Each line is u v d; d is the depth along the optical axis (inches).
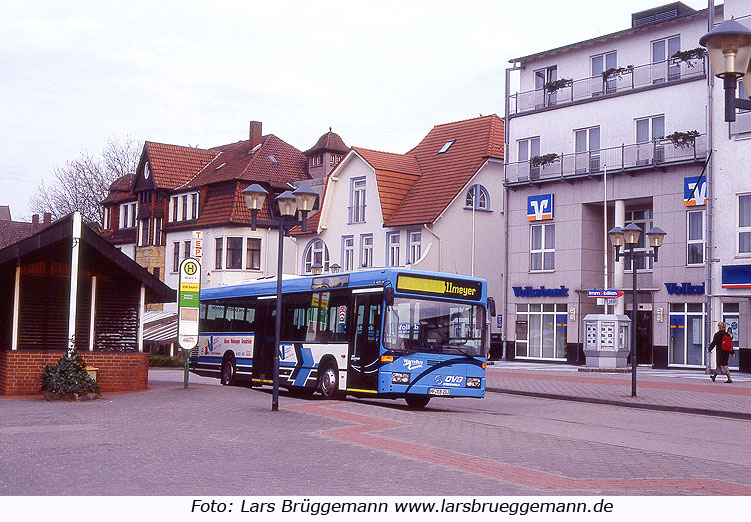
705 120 1590.8
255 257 2425.0
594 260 1815.9
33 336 852.6
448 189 2041.1
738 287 1427.2
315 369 874.8
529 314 1892.2
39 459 425.1
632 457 479.8
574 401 968.3
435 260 1991.9
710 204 1473.9
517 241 1923.0
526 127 1913.1
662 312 1658.5
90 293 881.5
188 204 2591.0
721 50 317.1
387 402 948.6
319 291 890.7
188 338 932.6
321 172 2539.4
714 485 389.7
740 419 787.4
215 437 520.1
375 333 789.9
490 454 478.9
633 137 1707.7
